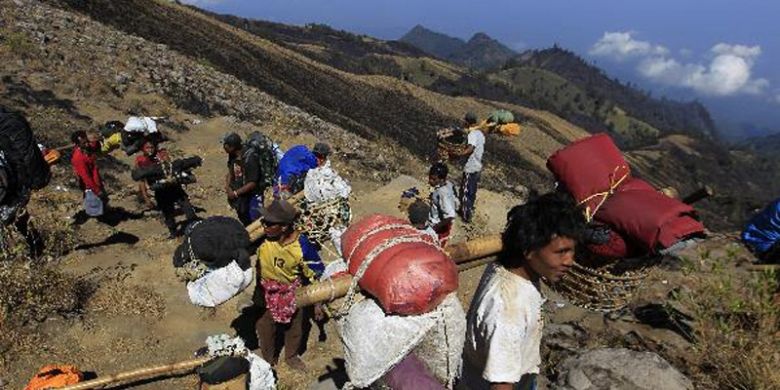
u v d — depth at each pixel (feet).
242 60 184.85
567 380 16.06
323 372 19.43
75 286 23.26
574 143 11.93
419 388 8.82
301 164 25.00
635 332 19.04
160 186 29.78
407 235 9.62
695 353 17.42
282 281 17.81
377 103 284.00
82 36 69.62
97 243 30.17
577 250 10.64
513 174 186.19
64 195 35.78
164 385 18.72
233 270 16.24
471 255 10.59
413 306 8.92
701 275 22.90
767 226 19.03
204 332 22.03
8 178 23.65
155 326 22.06
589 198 10.97
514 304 9.00
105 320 21.94
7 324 20.51
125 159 44.19
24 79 52.44
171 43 142.31
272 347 19.49
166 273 26.11
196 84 70.38
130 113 54.19
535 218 8.68
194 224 16.72
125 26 133.69
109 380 17.31
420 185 38.81
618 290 10.80
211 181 44.16
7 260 23.80
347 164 54.70
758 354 15.76
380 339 9.06
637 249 10.34
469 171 32.78
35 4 74.95
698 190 11.65
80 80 56.34
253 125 61.62
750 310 17.47
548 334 19.33
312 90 207.21
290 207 17.29
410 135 196.54
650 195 10.69
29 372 19.27
